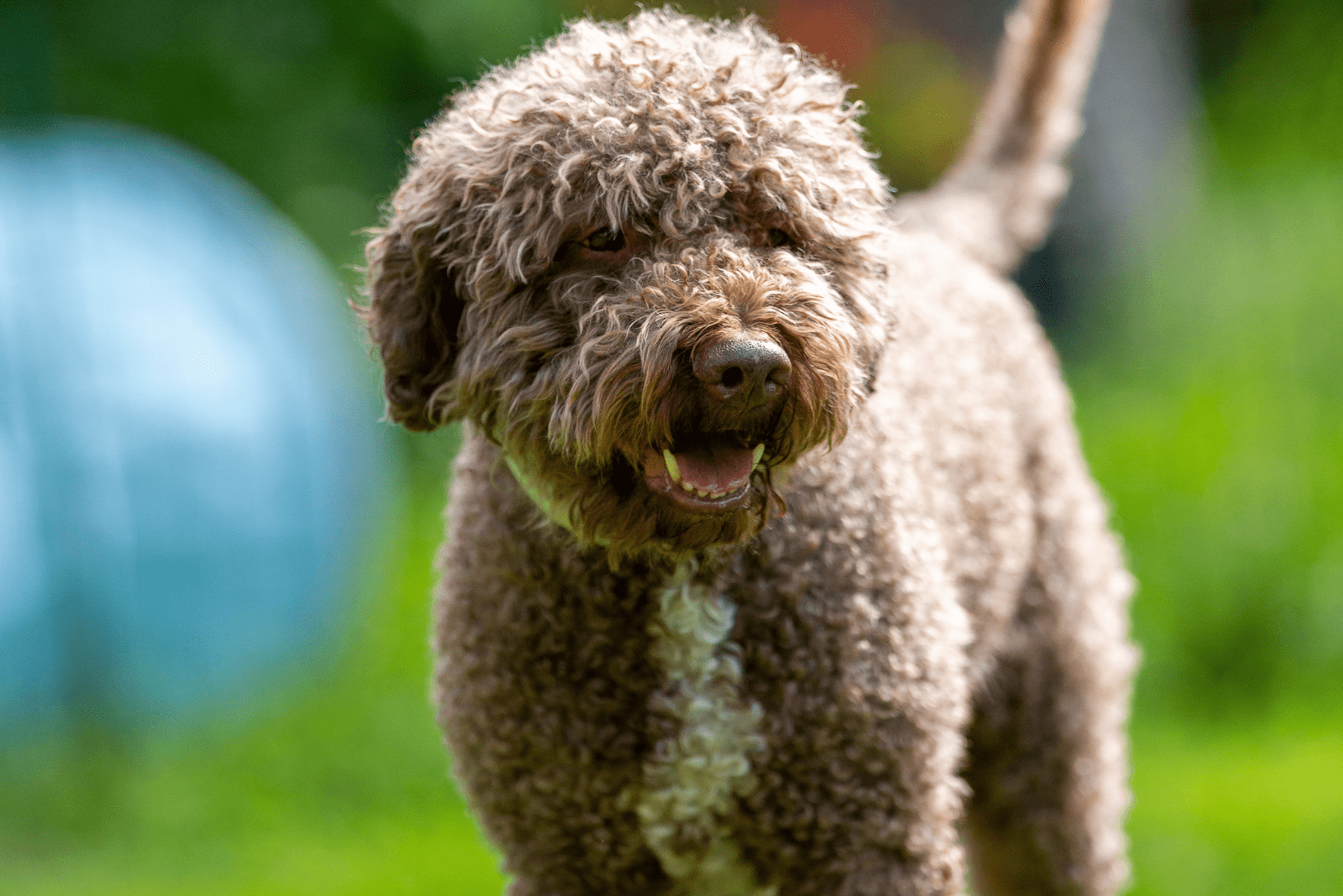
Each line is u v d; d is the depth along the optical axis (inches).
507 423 213.0
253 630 505.0
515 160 208.2
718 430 199.5
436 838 408.2
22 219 505.0
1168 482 519.2
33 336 483.8
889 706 216.1
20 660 472.1
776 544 213.2
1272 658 468.1
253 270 552.1
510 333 208.1
